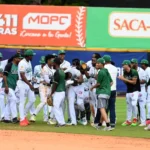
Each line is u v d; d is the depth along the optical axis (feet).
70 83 130.31
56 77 125.08
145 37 228.22
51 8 228.22
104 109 121.80
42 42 228.63
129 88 131.44
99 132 117.80
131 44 228.84
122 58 229.04
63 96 126.31
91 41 228.84
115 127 128.77
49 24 228.43
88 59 228.84
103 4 275.59
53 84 125.39
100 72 121.29
